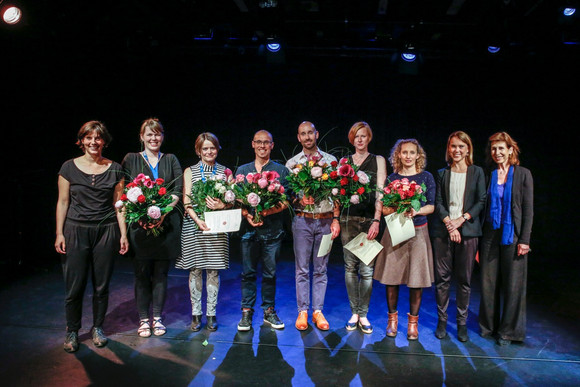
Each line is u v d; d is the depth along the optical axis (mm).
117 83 6297
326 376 2721
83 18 5238
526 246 3000
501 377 2725
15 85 5328
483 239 3184
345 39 5797
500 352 3037
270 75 6449
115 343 3121
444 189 3189
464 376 2732
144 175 2988
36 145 5543
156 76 6520
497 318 3250
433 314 3705
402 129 6332
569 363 2896
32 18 4816
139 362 2861
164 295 3262
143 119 6566
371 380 2680
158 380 2660
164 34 5715
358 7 5227
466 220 3080
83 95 5941
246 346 3096
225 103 6555
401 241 3012
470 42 5605
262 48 5621
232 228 3043
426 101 6273
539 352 3043
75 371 2744
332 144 6438
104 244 2996
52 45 5375
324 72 6367
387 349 3066
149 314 3623
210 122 6598
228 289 4324
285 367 2820
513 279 3064
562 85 5930
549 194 6125
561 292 4414
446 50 5875
